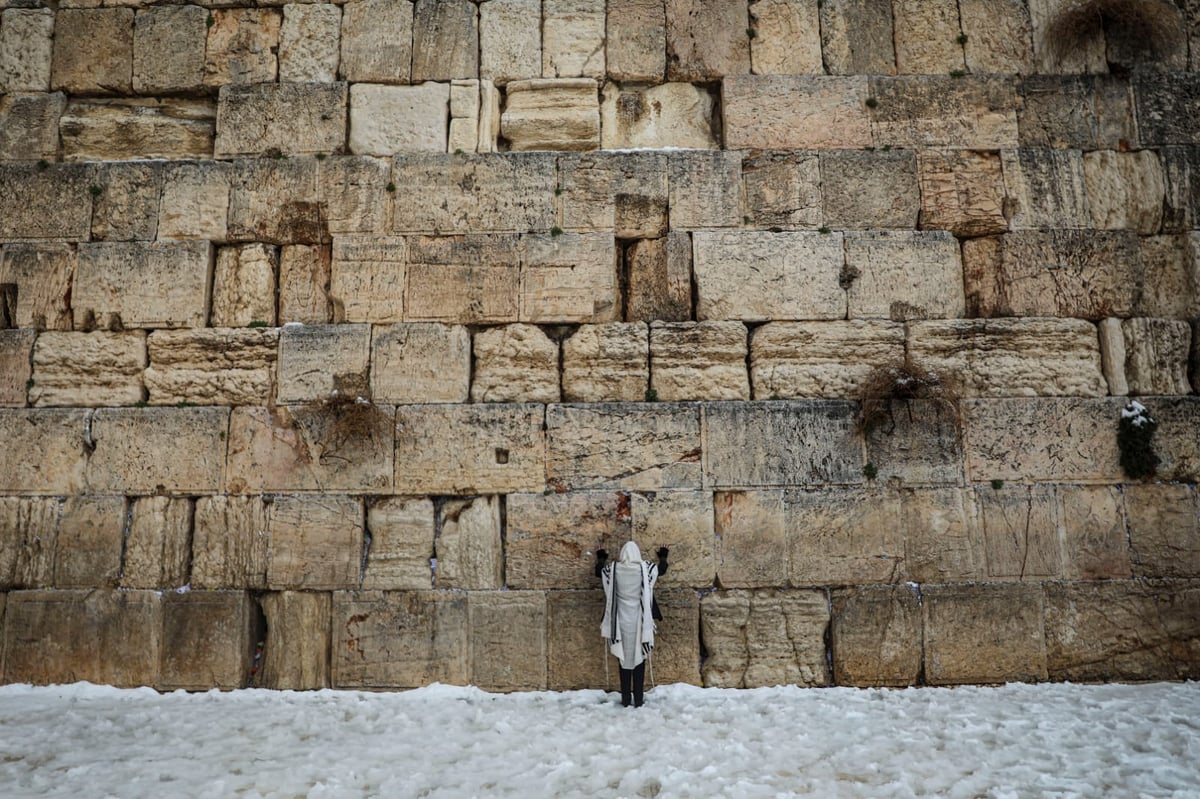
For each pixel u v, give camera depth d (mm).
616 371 7938
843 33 8531
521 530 7672
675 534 7656
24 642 7543
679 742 5969
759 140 8383
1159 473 7809
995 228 8242
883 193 8289
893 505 7719
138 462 7793
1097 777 5336
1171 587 7637
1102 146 8430
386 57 8492
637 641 6895
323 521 7691
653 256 8195
